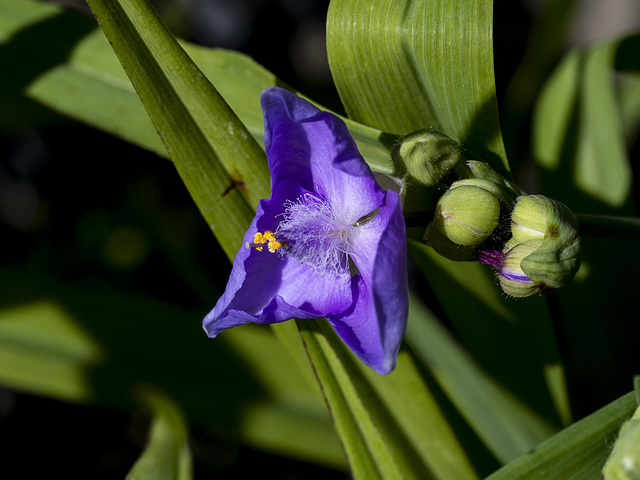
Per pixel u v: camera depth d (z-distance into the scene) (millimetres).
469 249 178
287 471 258
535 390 217
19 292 226
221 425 219
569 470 177
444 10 184
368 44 191
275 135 170
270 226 179
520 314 212
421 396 199
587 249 224
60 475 256
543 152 237
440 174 177
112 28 175
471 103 188
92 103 206
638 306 224
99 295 229
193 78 180
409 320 228
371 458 185
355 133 195
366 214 177
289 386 224
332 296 179
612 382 226
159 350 224
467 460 202
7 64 209
